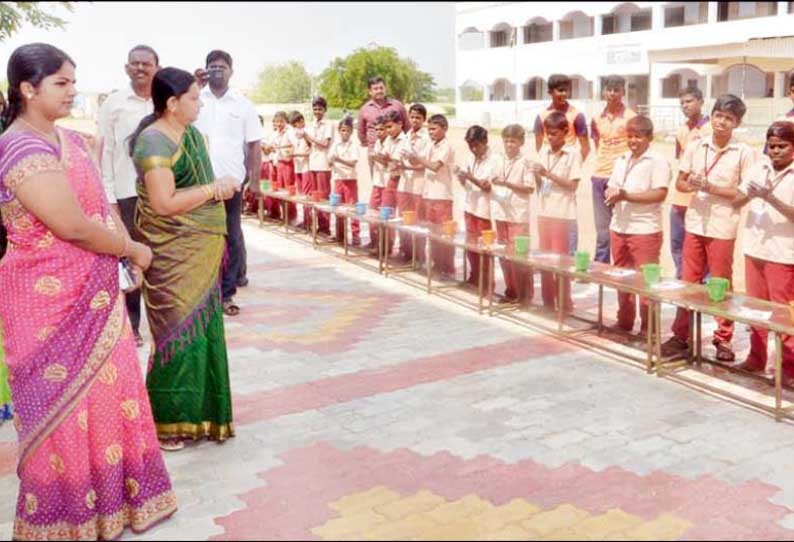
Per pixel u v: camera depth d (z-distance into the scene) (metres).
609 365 5.35
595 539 3.19
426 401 4.73
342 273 8.41
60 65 3.04
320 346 5.87
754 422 4.38
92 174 3.22
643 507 3.45
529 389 4.91
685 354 5.47
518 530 3.26
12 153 2.99
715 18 21.44
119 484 3.25
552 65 19.38
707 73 17.53
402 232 8.43
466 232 7.46
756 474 3.76
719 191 5.24
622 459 3.92
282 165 11.29
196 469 3.87
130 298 5.84
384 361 5.49
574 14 19.91
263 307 7.04
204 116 6.90
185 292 3.96
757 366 5.14
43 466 3.13
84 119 7.74
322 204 9.49
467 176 7.25
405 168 8.34
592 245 9.34
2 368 4.42
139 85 5.67
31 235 3.06
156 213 3.85
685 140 6.94
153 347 4.04
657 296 4.99
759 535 3.21
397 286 7.80
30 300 3.09
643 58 19.16
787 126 4.70
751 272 5.12
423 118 8.10
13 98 3.07
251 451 4.07
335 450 4.07
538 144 7.42
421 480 3.72
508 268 6.93
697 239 5.48
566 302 6.54
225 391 4.14
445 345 5.84
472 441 4.15
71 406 3.10
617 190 5.74
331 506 3.48
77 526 3.15
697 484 3.66
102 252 3.16
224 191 3.93
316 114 10.36
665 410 4.56
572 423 4.38
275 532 3.27
